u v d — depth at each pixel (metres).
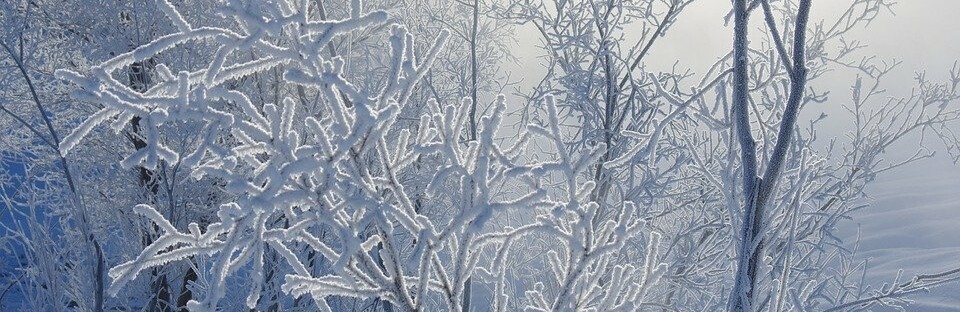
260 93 7.91
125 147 8.56
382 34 8.96
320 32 2.43
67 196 8.23
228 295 7.26
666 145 6.77
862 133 6.93
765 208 3.25
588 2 6.90
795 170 3.86
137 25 7.79
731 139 3.42
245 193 2.36
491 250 7.06
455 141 2.60
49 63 8.66
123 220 8.42
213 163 2.57
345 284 2.70
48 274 7.25
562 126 7.50
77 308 7.76
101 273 6.92
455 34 9.25
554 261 3.00
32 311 7.48
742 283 3.20
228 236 2.37
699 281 6.93
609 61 6.84
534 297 3.16
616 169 6.75
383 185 2.68
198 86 2.30
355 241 2.44
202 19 7.78
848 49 6.14
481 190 2.57
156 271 8.19
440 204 8.05
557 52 7.23
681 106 3.36
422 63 2.55
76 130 2.17
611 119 6.86
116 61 2.20
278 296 7.22
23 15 8.09
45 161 8.91
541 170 2.61
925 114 6.98
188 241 2.43
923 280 4.20
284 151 2.41
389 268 2.71
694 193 7.36
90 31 8.15
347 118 2.57
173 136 7.29
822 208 6.49
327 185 2.42
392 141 7.91
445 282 2.85
